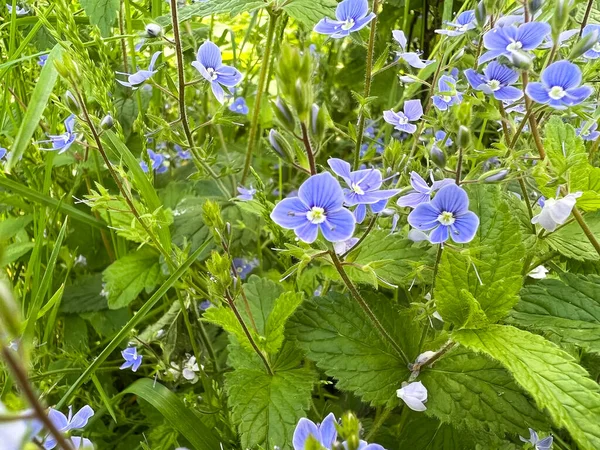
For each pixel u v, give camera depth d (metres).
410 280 0.11
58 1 0.11
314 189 0.07
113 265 0.15
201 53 0.12
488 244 0.09
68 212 0.14
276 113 0.07
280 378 0.10
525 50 0.09
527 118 0.09
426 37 0.20
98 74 0.11
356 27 0.10
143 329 0.16
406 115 0.12
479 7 0.10
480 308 0.08
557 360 0.08
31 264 0.13
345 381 0.10
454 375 0.10
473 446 0.10
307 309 0.10
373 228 0.11
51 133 0.15
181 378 0.13
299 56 0.06
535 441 0.10
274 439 0.09
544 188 0.09
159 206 0.11
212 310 0.10
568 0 0.08
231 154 0.19
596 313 0.09
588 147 0.14
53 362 0.14
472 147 0.09
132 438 0.13
